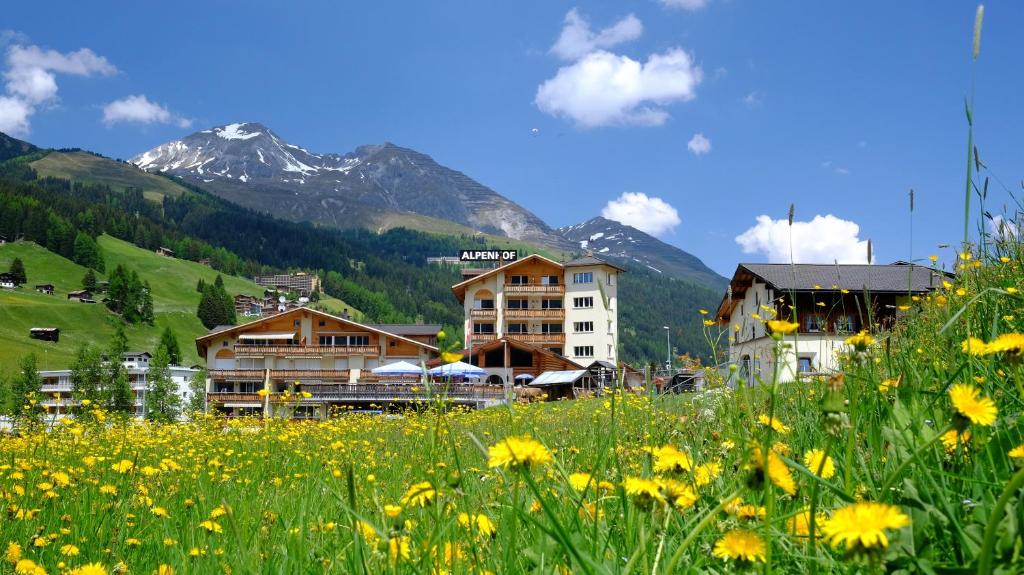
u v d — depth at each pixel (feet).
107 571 10.88
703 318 14.79
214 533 12.58
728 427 11.16
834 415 4.79
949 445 6.63
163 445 34.47
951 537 5.13
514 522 6.53
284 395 23.59
